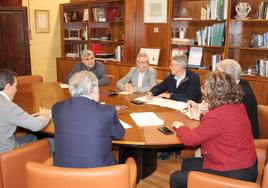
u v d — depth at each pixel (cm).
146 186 277
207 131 169
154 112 245
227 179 151
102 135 158
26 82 399
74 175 138
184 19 452
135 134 193
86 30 586
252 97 234
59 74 633
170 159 337
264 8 388
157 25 488
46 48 630
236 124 169
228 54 432
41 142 209
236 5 414
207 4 444
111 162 168
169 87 324
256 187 146
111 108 164
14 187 198
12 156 194
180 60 307
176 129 196
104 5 561
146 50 500
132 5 504
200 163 203
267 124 254
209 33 433
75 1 603
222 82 172
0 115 203
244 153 169
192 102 259
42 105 267
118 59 532
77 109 159
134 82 355
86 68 383
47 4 616
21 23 530
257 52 419
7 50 527
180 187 187
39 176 142
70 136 156
